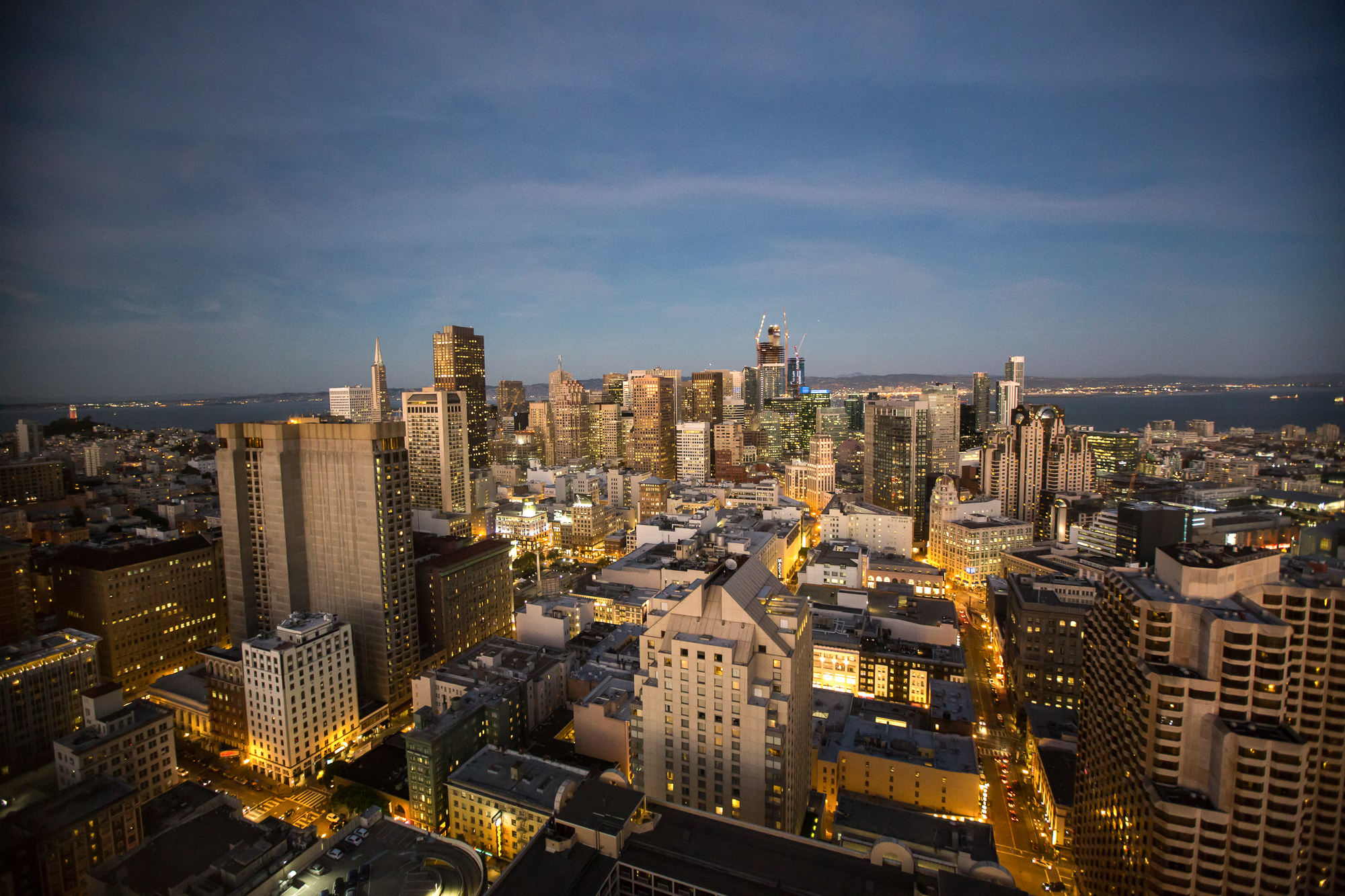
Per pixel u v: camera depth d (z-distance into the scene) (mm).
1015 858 169625
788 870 99000
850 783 186625
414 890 119938
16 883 136375
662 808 112438
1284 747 110562
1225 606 125062
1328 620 119125
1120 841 132875
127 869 126562
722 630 137125
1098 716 147125
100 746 170125
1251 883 112875
